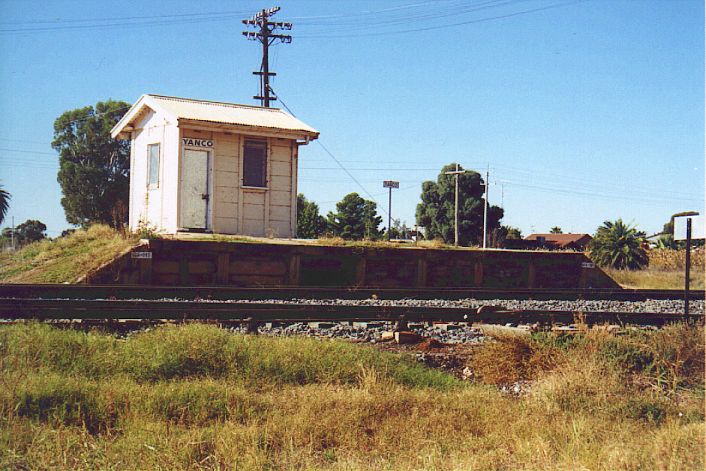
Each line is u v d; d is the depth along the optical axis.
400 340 13.25
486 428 8.27
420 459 7.11
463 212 67.69
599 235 53.38
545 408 9.19
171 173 24.80
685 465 7.01
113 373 9.51
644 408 9.27
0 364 9.20
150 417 7.90
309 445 7.46
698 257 54.03
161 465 6.71
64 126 59.12
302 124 26.86
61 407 7.90
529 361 11.26
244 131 24.98
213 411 8.30
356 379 10.08
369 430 8.19
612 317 15.45
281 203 26.08
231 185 25.23
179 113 24.67
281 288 18.36
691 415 9.12
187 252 20.09
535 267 25.16
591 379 10.08
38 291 16.14
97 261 19.38
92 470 6.56
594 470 6.85
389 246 22.91
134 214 26.97
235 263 20.72
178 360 9.91
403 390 9.55
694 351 12.02
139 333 11.89
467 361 11.95
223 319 13.70
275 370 9.97
